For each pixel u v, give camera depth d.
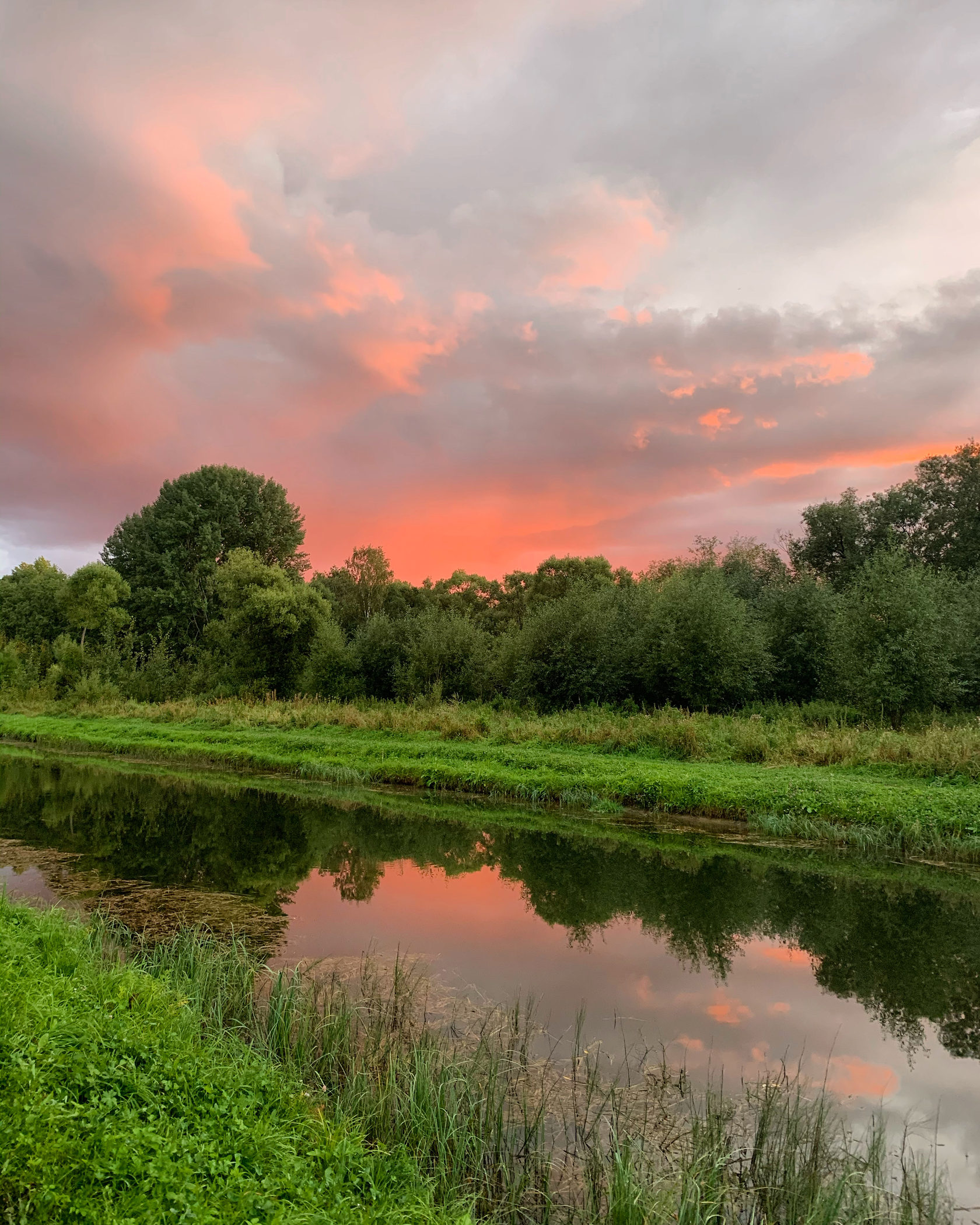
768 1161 5.58
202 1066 5.96
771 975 9.55
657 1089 6.77
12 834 16.89
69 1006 6.20
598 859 15.10
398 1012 8.07
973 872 14.23
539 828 17.75
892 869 14.45
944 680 25.19
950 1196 5.40
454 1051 7.30
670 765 21.48
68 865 14.20
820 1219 4.97
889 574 26.34
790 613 33.31
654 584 41.72
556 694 31.97
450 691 37.16
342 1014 7.28
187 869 14.20
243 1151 4.92
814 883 13.58
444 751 25.08
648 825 17.77
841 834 16.17
